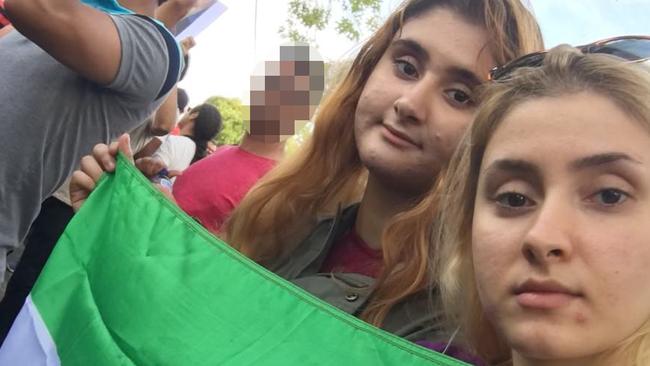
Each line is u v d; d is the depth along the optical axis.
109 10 1.62
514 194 0.84
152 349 1.08
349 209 1.52
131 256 1.21
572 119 0.82
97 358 1.12
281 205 1.60
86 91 1.58
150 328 1.10
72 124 1.58
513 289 0.80
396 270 1.27
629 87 0.82
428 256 1.26
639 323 0.77
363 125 1.40
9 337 1.24
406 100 1.31
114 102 1.61
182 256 1.17
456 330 1.09
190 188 2.26
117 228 1.26
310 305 1.04
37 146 1.55
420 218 1.28
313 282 1.34
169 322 1.10
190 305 1.11
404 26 1.42
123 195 1.32
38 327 1.23
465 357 1.10
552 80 0.88
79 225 1.32
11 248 1.61
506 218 0.84
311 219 1.59
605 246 0.77
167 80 1.67
